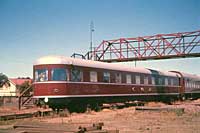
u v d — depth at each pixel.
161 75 40.69
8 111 30.02
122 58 42.75
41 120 21.53
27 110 30.83
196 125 18.34
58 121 20.75
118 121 20.73
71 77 26.17
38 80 26.25
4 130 12.95
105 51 43.59
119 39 42.97
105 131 12.17
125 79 32.94
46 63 26.06
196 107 29.81
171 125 18.41
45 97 25.67
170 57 40.91
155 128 17.06
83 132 11.62
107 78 30.17
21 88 45.62
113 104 30.94
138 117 23.11
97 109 29.05
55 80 25.61
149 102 37.28
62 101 25.59
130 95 33.53
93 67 28.52
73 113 26.50
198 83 53.97
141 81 35.91
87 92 27.56
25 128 12.84
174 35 40.59
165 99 41.97
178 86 45.69
